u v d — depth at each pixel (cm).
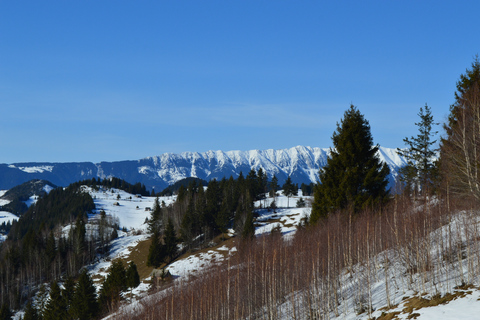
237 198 12412
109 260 11356
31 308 7588
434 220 2894
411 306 2045
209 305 3753
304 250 3806
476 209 2784
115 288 6881
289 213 11575
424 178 4538
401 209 3231
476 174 3059
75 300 6344
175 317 4016
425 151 4750
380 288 2634
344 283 3089
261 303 3503
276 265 3772
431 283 2156
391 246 3052
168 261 9681
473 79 3928
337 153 4622
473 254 2305
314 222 4672
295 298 3347
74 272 10462
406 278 2534
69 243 12344
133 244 12325
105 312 6469
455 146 3603
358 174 4322
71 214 18062
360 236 3306
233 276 4259
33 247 12106
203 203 11875
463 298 1905
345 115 4594
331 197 4462
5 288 10181
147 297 5484
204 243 10056
